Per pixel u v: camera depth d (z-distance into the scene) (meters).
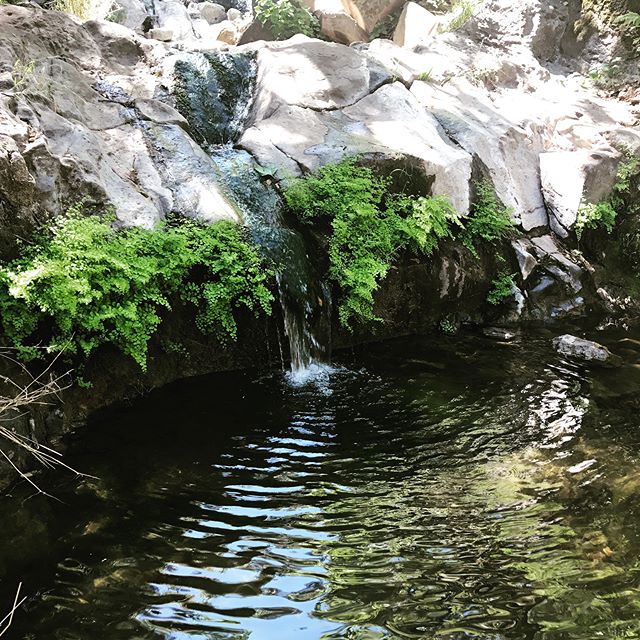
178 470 5.21
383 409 6.32
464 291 8.68
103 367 6.09
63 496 4.84
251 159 8.03
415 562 4.19
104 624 3.63
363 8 13.62
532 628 3.62
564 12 12.34
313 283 7.29
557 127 10.88
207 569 4.09
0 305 5.18
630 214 10.43
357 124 8.93
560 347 7.94
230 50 9.52
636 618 3.70
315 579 4.02
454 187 8.78
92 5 11.22
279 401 6.40
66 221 5.70
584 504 4.82
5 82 6.52
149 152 7.33
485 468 5.33
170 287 6.33
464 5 12.62
